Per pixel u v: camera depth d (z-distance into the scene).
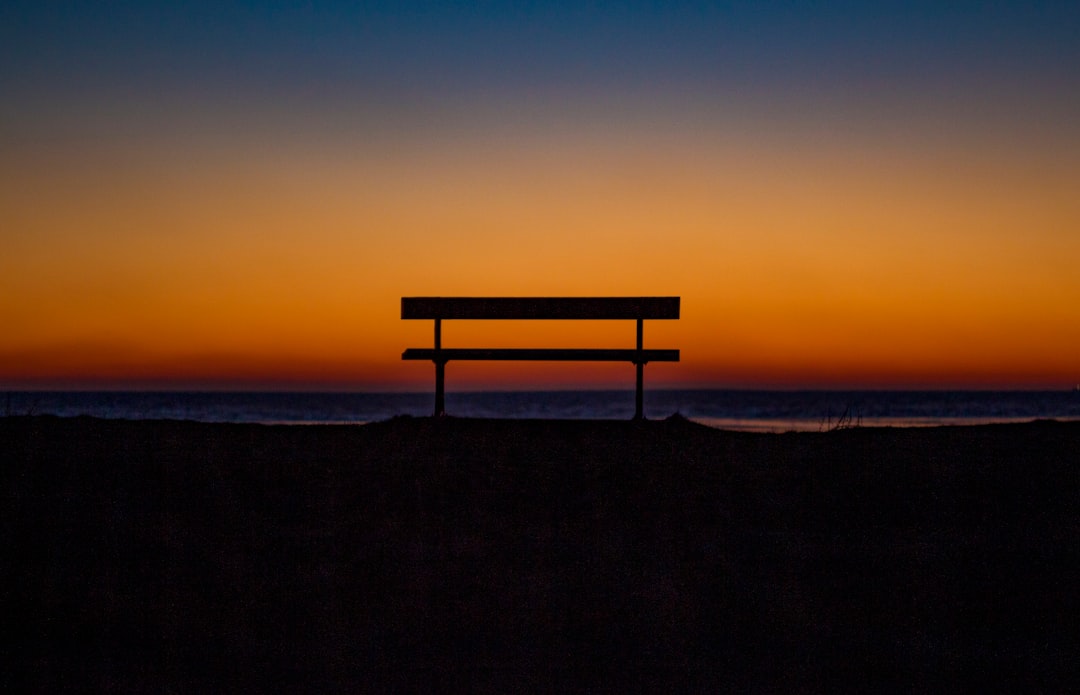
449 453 9.70
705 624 6.34
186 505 8.19
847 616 6.44
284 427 10.92
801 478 8.96
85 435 9.96
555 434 10.47
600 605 6.60
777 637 6.16
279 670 5.66
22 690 5.35
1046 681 5.57
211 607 6.50
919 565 7.18
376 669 5.68
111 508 8.05
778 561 7.30
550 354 11.79
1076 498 8.28
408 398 108.25
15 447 9.41
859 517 8.11
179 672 5.61
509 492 8.67
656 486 8.82
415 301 11.94
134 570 7.02
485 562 7.27
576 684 5.52
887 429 10.67
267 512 8.13
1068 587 6.75
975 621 6.34
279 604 6.56
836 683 5.57
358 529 7.84
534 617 6.41
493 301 11.80
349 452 9.68
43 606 6.45
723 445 10.00
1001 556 7.28
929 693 5.45
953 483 8.69
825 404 71.44
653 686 5.51
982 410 56.94
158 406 58.25
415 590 6.79
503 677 5.60
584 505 8.41
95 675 5.55
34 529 7.61
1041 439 9.88
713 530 7.89
